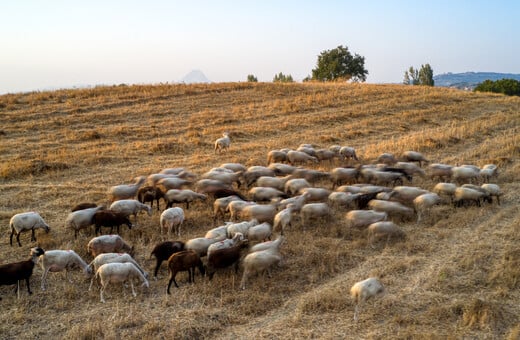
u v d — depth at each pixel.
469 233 15.70
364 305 11.40
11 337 10.32
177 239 15.49
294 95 44.66
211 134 31.28
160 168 23.83
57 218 17.25
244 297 11.90
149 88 43.97
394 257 14.08
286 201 17.12
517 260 13.23
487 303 11.01
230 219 17.02
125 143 28.81
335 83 55.50
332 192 19.20
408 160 24.94
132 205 16.47
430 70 101.50
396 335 10.11
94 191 20.08
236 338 10.25
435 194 17.41
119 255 12.77
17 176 22.19
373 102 42.84
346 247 14.80
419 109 41.12
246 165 24.73
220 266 12.88
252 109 38.31
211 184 19.05
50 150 26.41
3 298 11.91
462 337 10.02
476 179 21.62
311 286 12.48
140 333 10.32
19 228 14.71
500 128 34.50
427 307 11.32
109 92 41.53
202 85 46.88
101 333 10.41
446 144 29.23
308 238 15.38
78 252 14.34
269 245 13.67
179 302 11.70
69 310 11.45
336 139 30.72
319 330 10.47
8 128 30.20
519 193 19.92
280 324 10.71
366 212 15.92
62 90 43.09
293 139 30.61
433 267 13.27
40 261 12.33
